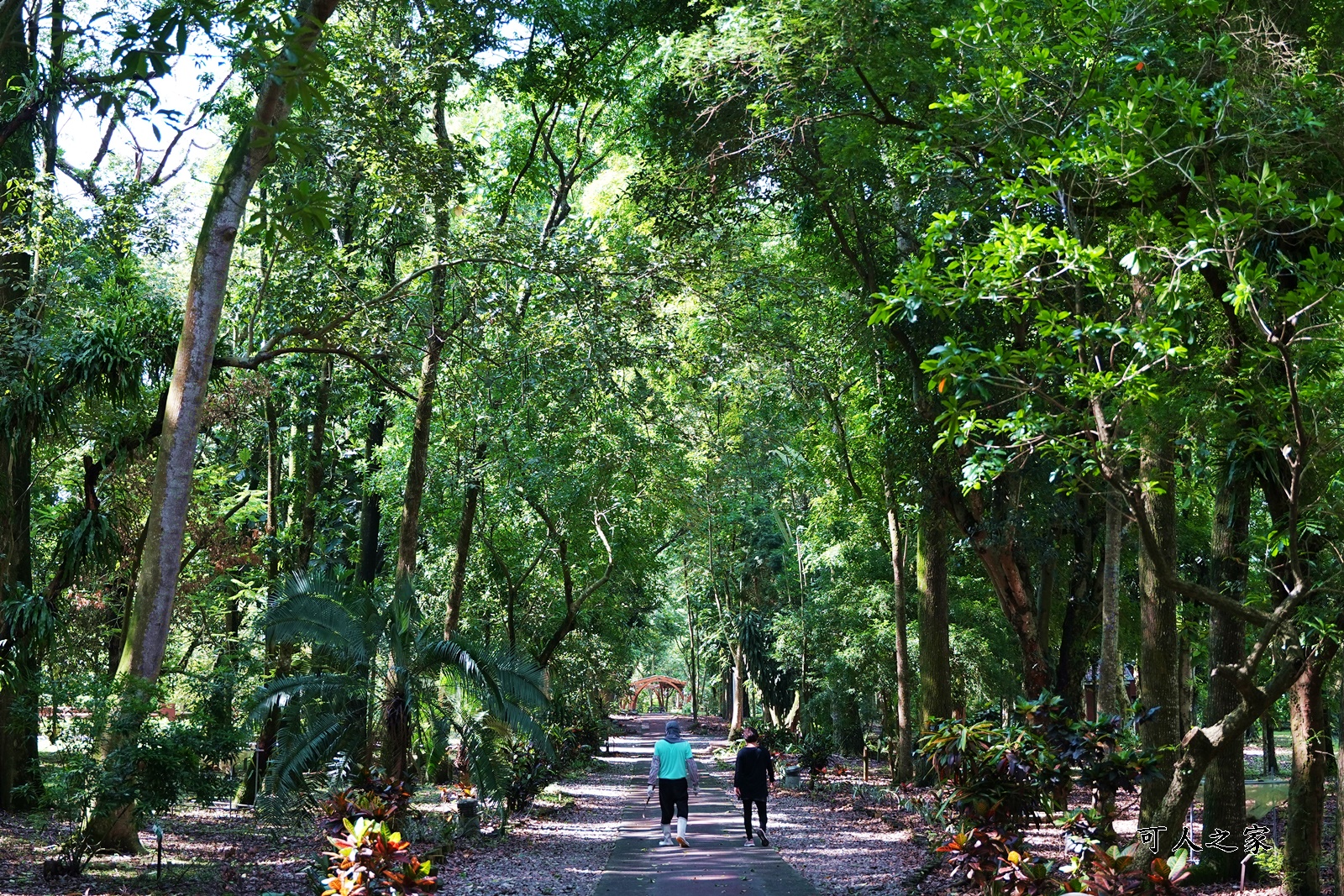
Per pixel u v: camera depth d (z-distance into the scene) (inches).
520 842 596.4
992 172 332.8
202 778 432.5
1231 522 450.0
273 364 826.8
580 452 882.1
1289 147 288.5
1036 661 778.8
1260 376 282.5
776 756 1217.4
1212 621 459.5
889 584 1212.5
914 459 743.7
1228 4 318.3
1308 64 291.7
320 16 454.0
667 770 600.4
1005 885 329.1
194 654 1001.5
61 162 692.7
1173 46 321.7
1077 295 282.5
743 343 730.8
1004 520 742.5
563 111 944.9
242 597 869.8
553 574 1154.0
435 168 619.5
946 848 342.3
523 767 729.6
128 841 487.5
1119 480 278.8
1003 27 328.8
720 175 706.2
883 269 748.0
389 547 1159.6
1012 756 344.2
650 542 1189.1
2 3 484.4
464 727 606.9
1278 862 450.3
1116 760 352.5
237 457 1046.4
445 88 663.8
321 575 603.8
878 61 486.9
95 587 716.7
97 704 423.2
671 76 653.3
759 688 1819.6
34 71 565.9
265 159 488.4
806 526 1421.0
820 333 847.7
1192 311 316.2
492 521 1024.9
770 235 898.1
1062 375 317.7
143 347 588.4
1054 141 293.1
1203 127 275.0
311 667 599.5
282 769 550.6
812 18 502.3
